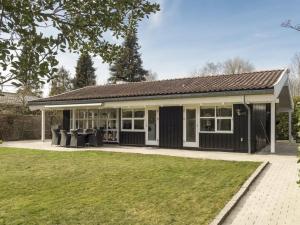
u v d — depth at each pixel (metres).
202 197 7.98
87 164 13.16
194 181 9.79
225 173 10.98
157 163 13.19
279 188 9.12
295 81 42.16
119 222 6.25
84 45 4.01
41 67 3.07
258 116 18.38
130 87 23.34
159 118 19.81
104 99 20.23
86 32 3.79
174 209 7.02
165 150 18.19
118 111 21.72
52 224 6.21
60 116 31.00
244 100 15.73
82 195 8.30
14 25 3.03
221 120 17.73
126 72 51.94
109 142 22.17
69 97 22.95
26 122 28.77
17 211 6.99
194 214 6.68
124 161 13.88
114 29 3.95
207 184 9.38
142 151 17.62
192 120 18.67
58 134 21.89
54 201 7.75
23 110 32.25
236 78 19.12
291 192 8.67
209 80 20.14
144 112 20.52
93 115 23.09
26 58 3.03
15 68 3.00
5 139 27.22
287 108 23.59
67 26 3.55
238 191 8.56
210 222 6.22
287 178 10.41
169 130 19.44
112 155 15.88
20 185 9.48
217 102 16.50
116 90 23.03
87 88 26.98
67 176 10.70
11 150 18.75
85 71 52.12
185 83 20.61
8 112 30.47
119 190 8.77
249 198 8.12
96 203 7.54
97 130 20.73
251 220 6.49
